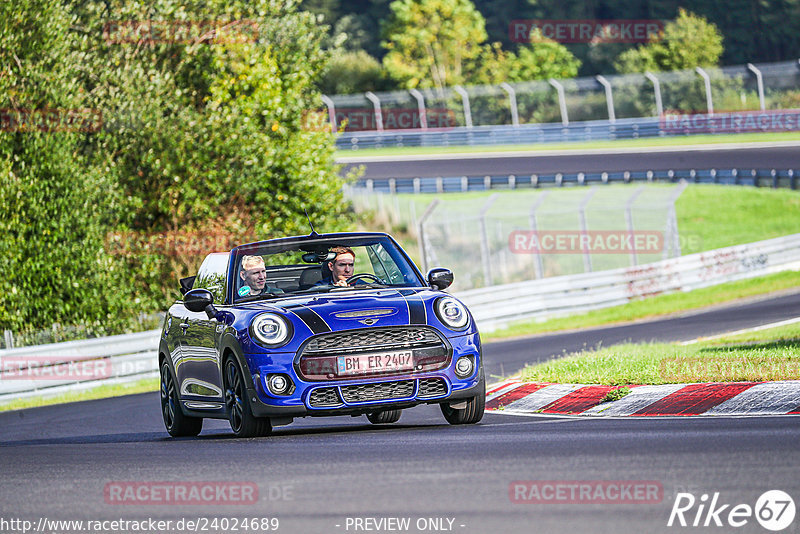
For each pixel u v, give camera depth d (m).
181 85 103.75
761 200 167.88
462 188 189.38
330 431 35.16
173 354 39.34
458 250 136.38
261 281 35.56
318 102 116.12
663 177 181.00
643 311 94.12
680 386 36.44
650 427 28.98
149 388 69.69
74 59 93.19
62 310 85.88
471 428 31.83
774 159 189.75
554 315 95.50
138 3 99.25
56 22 90.00
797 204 166.50
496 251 132.75
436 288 35.88
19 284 85.00
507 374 54.19
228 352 33.75
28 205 85.50
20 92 87.25
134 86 95.50
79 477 25.23
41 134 87.19
